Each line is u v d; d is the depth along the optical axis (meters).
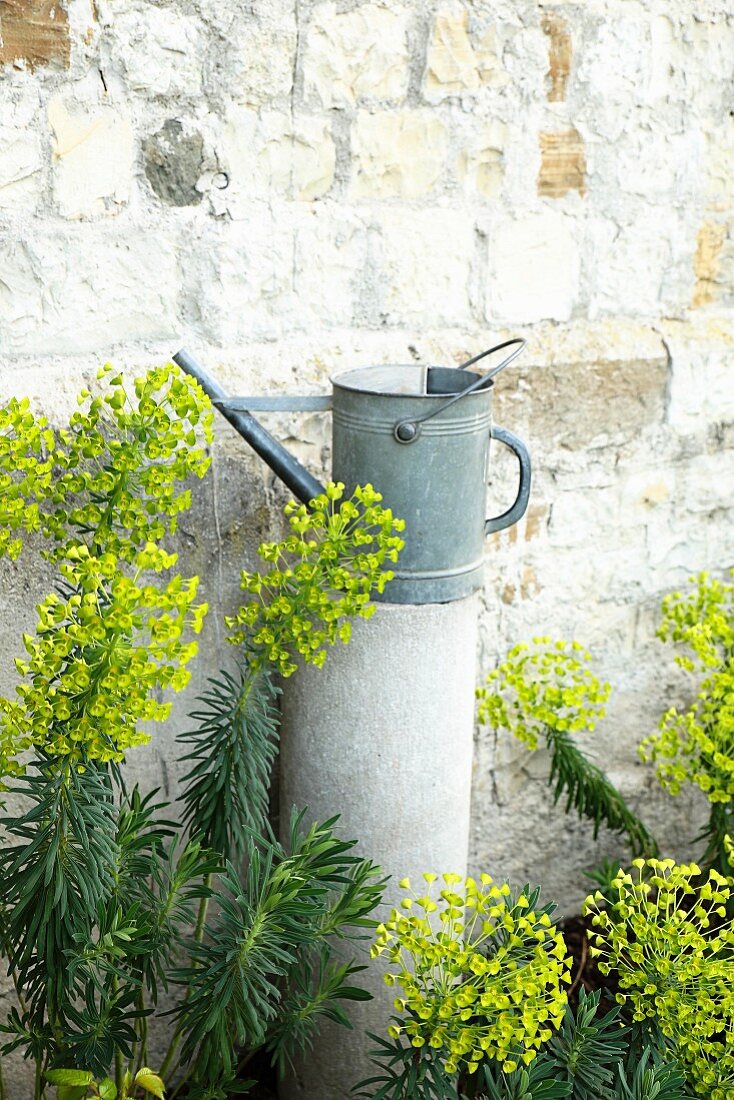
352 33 2.06
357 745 2.03
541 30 2.23
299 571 1.79
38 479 1.68
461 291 2.30
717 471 2.68
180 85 1.96
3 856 1.72
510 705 2.55
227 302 2.09
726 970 1.77
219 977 1.74
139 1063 2.14
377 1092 1.72
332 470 2.03
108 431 1.99
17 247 1.91
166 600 1.51
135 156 1.96
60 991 1.71
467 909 2.26
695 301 2.58
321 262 2.15
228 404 1.94
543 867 2.72
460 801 2.13
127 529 1.96
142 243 2.00
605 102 2.34
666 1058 1.86
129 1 1.88
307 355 2.17
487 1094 1.85
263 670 1.93
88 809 1.65
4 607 2.02
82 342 1.99
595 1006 1.83
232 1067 1.93
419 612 1.97
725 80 2.45
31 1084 2.24
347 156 2.13
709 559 2.74
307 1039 1.99
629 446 2.55
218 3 1.95
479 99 2.21
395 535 1.92
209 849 1.85
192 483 2.10
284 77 2.03
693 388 2.58
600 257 2.43
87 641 1.49
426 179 2.21
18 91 1.85
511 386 2.37
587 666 2.65
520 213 2.32
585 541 2.56
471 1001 1.67
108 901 1.75
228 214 2.05
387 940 1.77
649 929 1.81
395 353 2.25
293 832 1.86
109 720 1.53
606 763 2.74
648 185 2.44
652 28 2.34
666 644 2.73
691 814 2.87
